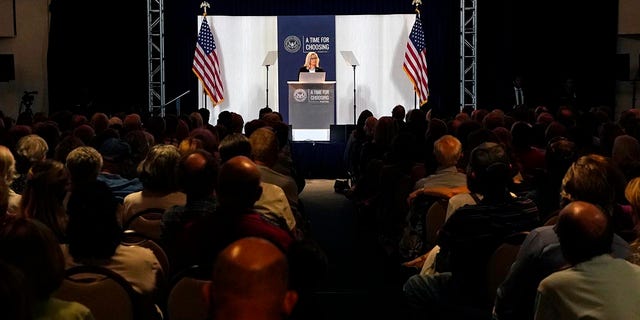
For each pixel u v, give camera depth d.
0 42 17.33
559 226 3.88
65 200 6.11
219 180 4.60
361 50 16.81
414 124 10.53
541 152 7.64
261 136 7.27
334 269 8.87
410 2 16.66
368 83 16.88
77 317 3.31
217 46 16.88
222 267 2.29
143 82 17.30
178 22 16.95
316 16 16.47
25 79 17.39
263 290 2.27
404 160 8.48
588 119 10.91
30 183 5.07
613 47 17.00
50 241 3.33
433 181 7.11
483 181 5.30
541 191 6.21
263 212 5.89
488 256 5.26
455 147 7.14
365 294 7.91
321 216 11.88
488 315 5.27
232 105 17.02
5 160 6.09
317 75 15.80
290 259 3.79
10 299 2.61
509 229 5.24
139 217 5.89
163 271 5.15
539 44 17.22
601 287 3.76
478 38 17.28
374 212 9.63
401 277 8.41
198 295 4.49
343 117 16.86
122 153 7.70
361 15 16.75
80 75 17.22
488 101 17.41
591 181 4.79
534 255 4.50
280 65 16.55
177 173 5.61
